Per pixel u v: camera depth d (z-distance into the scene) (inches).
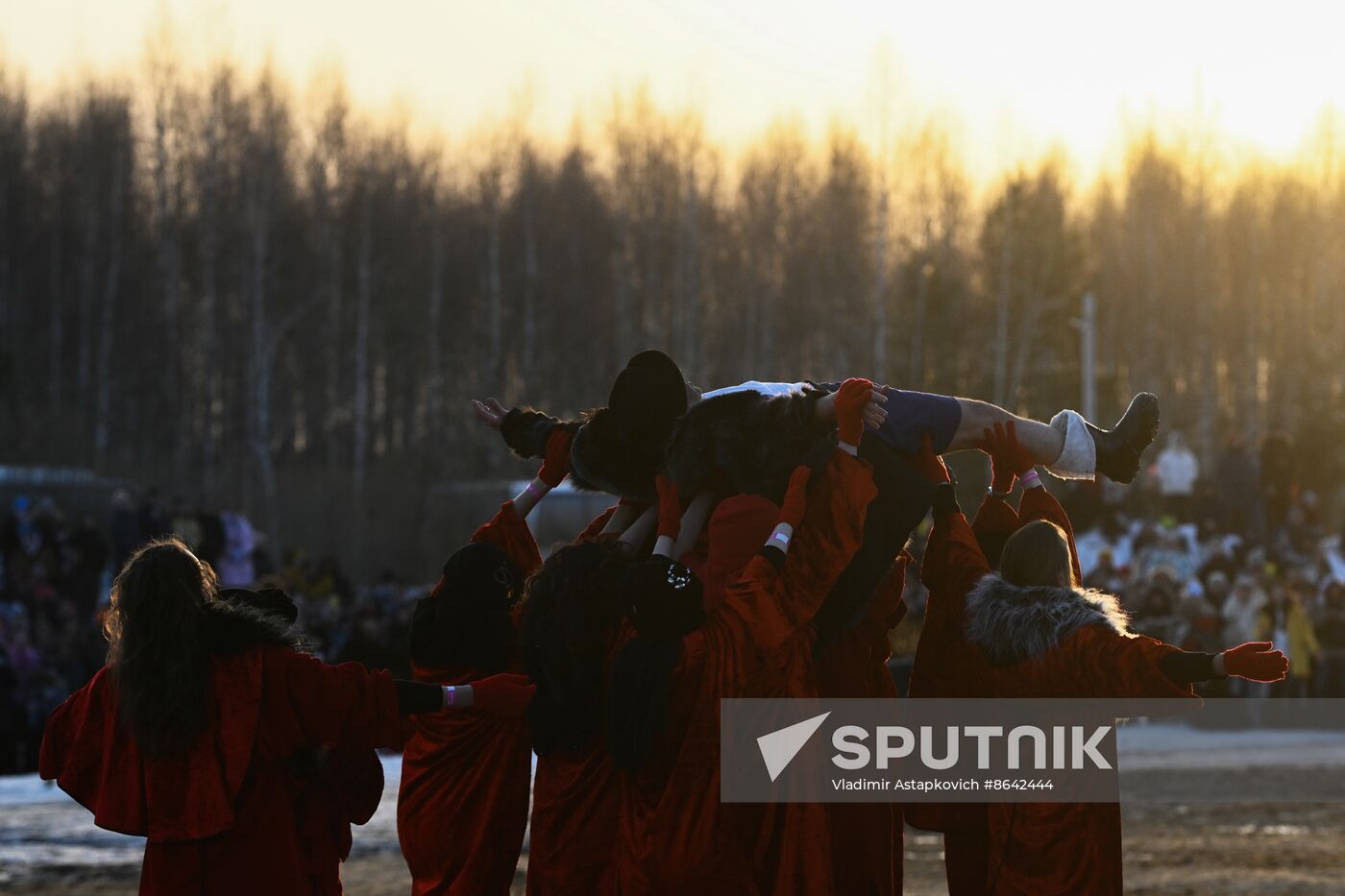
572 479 315.0
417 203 3189.0
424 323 3169.3
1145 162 3491.6
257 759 263.6
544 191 3233.3
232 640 263.7
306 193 3169.3
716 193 3218.5
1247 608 1029.2
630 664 271.3
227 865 260.4
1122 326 3422.7
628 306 3038.9
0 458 1916.8
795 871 269.1
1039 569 296.5
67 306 3029.0
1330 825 663.8
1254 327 3253.0
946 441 304.5
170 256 2800.2
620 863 276.5
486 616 304.8
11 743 894.4
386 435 3159.5
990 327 2984.7
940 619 307.6
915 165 3014.3
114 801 261.0
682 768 268.5
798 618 273.0
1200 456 3147.1
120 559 1190.3
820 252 3152.1
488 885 303.1
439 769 302.8
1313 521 1567.4
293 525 1768.0
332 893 282.8
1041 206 3041.3
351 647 996.6
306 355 3085.6
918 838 660.1
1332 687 1018.7
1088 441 308.5
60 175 3112.7
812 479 285.0
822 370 3127.5
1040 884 288.4
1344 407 3073.3
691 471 290.8
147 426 2886.3
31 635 967.0
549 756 291.0
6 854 625.3
